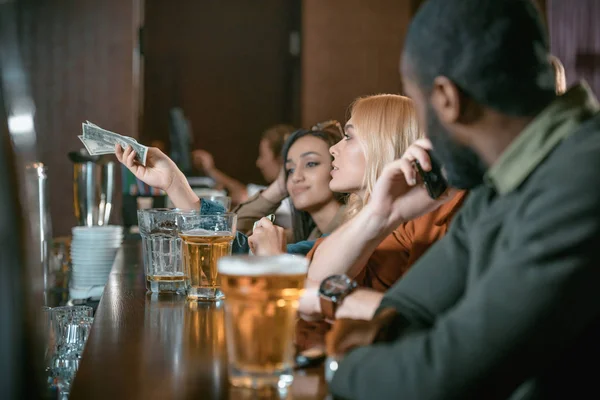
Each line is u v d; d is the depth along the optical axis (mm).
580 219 862
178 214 1694
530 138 956
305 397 953
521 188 969
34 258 900
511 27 944
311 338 1228
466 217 1183
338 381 940
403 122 2020
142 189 4078
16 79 969
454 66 954
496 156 995
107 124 6508
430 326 1121
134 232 3848
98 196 3266
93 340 1274
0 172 850
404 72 1017
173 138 6355
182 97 8359
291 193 2904
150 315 1506
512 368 851
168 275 1794
